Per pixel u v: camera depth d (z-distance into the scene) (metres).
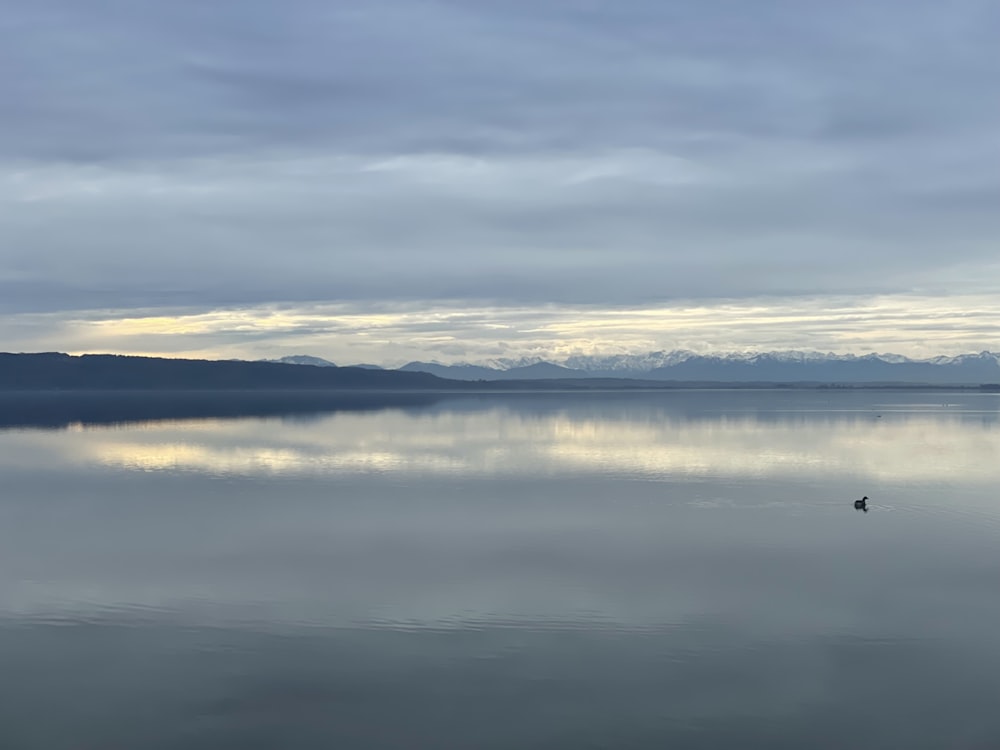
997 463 76.38
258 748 21.38
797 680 25.12
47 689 24.62
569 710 23.22
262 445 94.81
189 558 39.06
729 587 34.28
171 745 21.50
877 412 180.62
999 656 26.98
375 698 23.92
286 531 45.03
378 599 32.62
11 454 84.88
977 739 21.83
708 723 22.59
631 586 34.34
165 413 174.12
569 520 47.97
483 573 36.38
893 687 24.78
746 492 58.44
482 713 23.16
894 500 54.84
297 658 26.77
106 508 52.03
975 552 40.16
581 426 129.00
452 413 174.12
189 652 27.22
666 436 108.19
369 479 65.25
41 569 37.16
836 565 37.69
